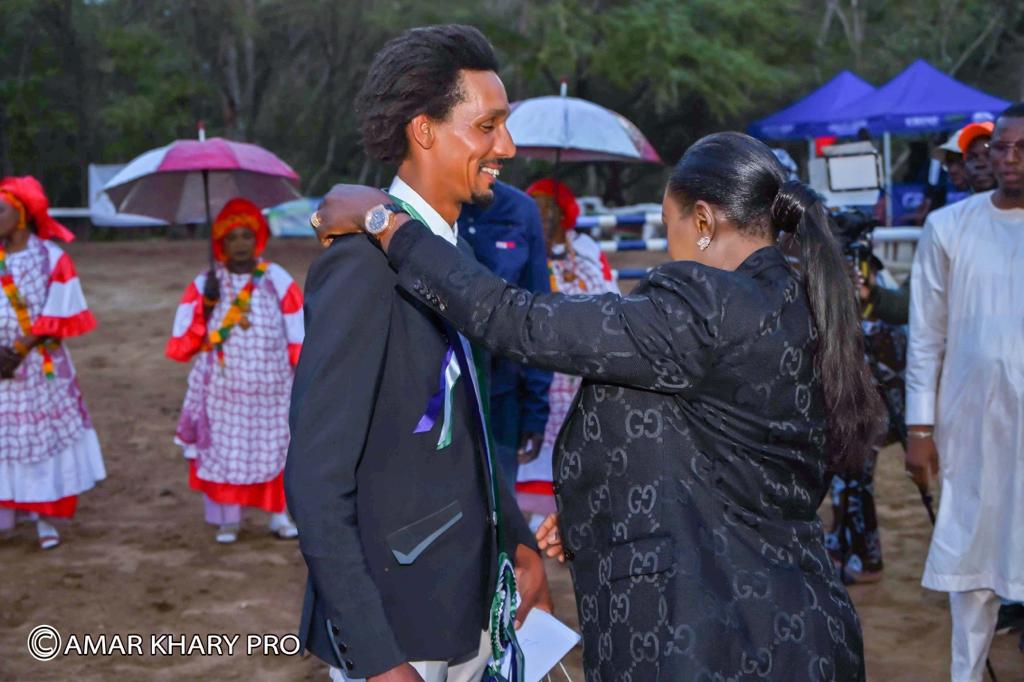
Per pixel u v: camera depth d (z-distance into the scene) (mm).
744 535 2066
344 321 1961
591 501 2158
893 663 4434
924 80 16234
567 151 6852
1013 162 3445
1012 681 4242
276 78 31672
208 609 5062
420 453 2043
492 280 2057
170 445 8336
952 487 3676
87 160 29688
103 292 16281
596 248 6105
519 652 2271
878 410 2172
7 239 5719
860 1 31781
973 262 3586
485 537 2129
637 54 24484
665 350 2025
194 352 5922
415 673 1917
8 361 5680
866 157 5582
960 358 3625
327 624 1965
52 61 29703
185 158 6129
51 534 5969
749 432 2061
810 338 2104
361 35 29000
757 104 29281
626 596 2055
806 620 2043
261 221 5895
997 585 3574
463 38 2133
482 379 2250
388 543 2021
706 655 1963
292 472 1906
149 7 30500
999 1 31891
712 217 2193
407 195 2172
